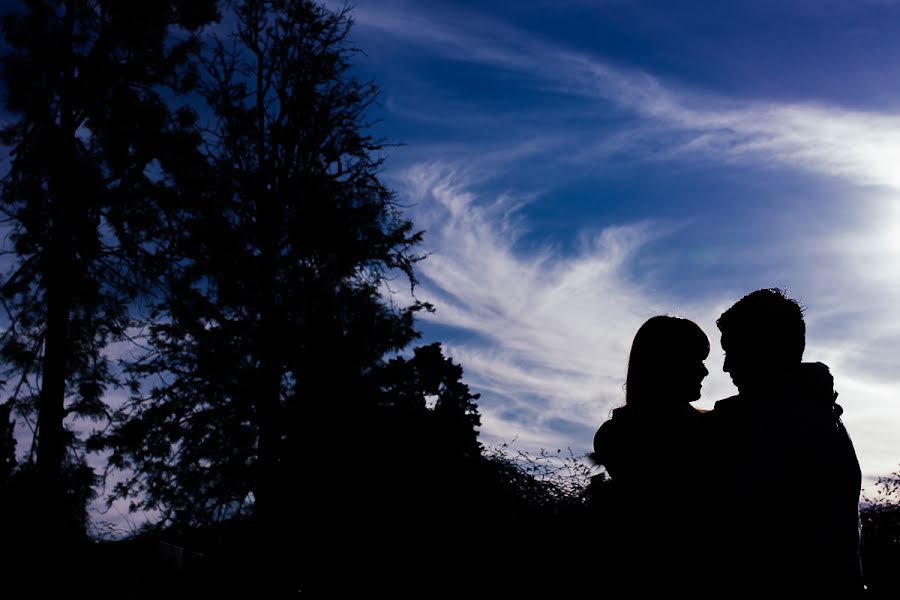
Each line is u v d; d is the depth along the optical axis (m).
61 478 16.03
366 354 16.97
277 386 17.03
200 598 5.93
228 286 18.97
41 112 18.70
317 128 21.14
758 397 2.70
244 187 20.20
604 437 2.95
